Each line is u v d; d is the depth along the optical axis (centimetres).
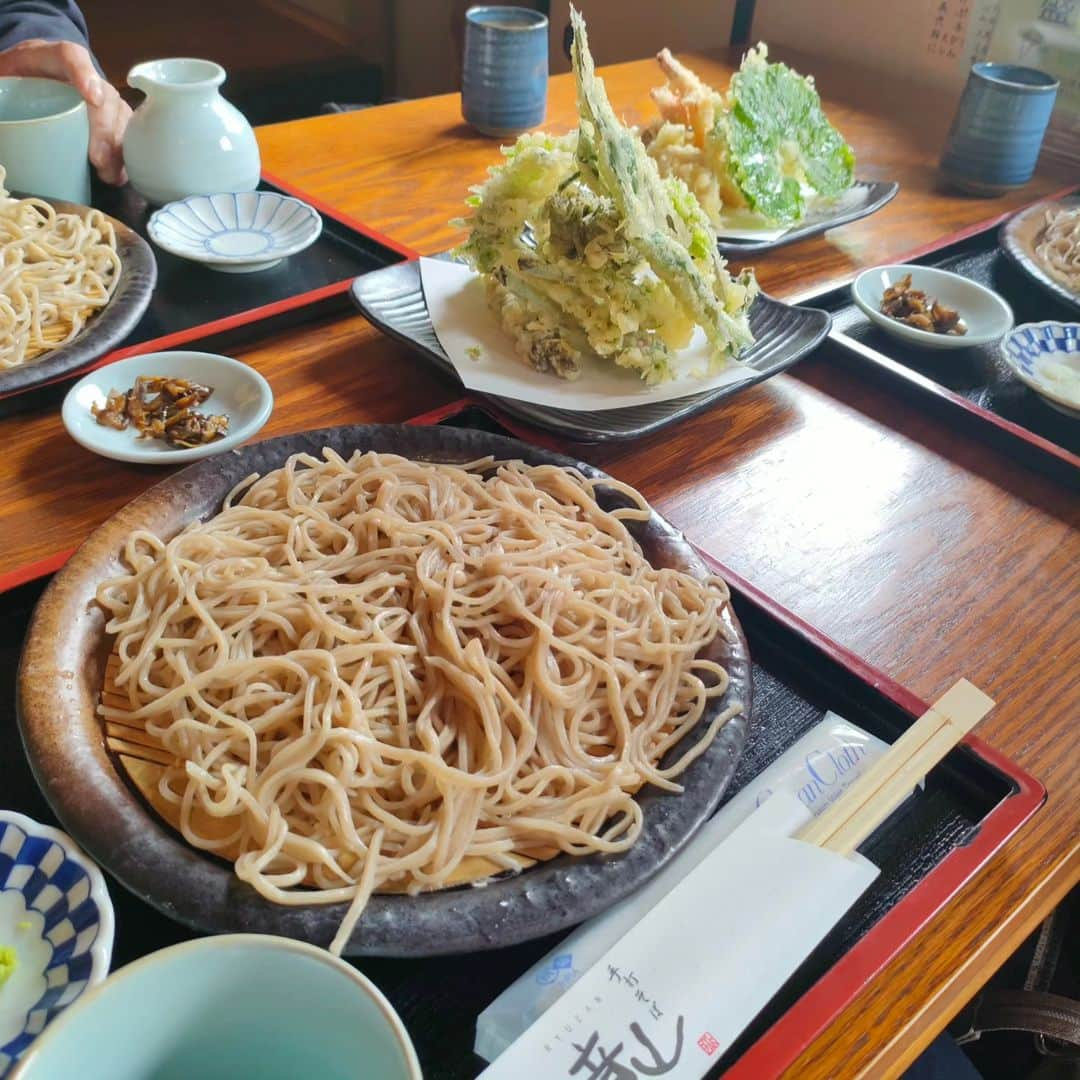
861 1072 64
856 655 95
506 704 79
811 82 186
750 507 117
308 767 74
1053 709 94
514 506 95
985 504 122
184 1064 53
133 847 65
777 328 144
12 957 61
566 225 123
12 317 123
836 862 69
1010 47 242
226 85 326
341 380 130
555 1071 58
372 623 81
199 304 140
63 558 95
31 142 149
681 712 84
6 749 80
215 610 82
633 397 124
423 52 399
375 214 174
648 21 326
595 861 70
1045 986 112
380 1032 49
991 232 191
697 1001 61
